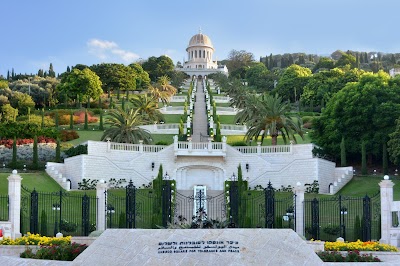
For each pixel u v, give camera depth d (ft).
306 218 183.52
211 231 111.75
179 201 215.72
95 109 403.54
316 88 460.55
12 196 149.38
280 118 249.55
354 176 244.01
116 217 185.26
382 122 256.11
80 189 231.91
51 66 652.07
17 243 129.39
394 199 204.23
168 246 109.50
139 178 244.83
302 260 109.09
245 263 107.45
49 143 280.92
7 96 419.74
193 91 506.89
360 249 126.11
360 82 274.36
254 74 639.76
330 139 269.64
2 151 263.29
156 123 326.85
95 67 526.16
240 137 308.60
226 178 247.09
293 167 240.94
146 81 577.43
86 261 109.40
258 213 192.65
